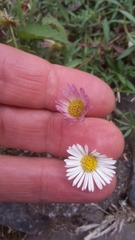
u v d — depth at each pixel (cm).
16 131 7
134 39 7
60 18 8
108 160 7
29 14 8
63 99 7
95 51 8
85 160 7
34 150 7
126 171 7
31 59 7
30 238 7
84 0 8
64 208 7
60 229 7
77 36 8
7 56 7
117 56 8
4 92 7
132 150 7
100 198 7
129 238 7
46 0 8
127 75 7
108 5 8
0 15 7
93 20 8
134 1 8
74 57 8
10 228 8
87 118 7
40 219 7
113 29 8
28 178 7
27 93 7
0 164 7
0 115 7
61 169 7
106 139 7
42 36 7
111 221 7
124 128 7
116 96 8
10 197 7
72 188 7
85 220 7
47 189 7
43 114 7
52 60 8
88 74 7
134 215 7
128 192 7
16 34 8
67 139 7
